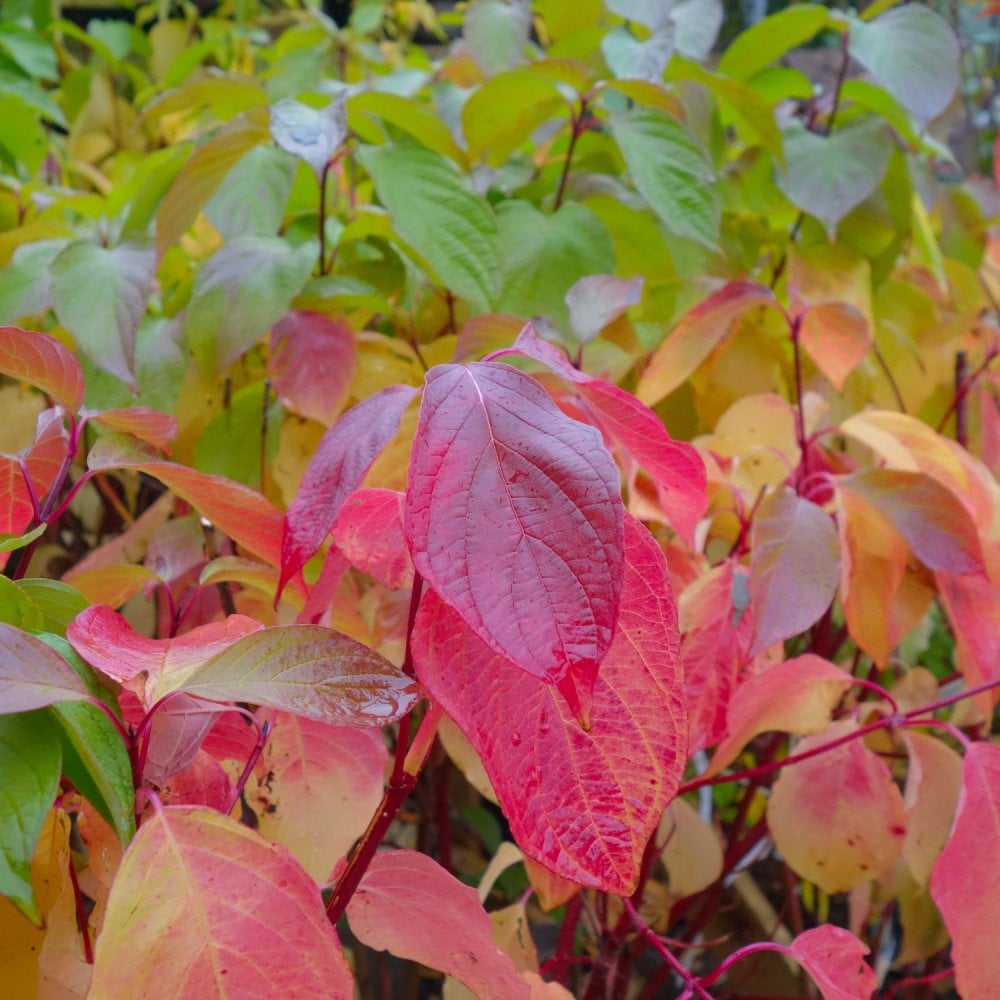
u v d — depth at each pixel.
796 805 0.49
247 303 0.54
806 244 0.78
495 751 0.26
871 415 0.57
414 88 0.82
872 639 0.53
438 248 0.58
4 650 0.25
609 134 0.79
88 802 0.29
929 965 0.78
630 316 0.72
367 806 0.38
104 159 1.20
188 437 0.70
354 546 0.32
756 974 0.84
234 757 0.36
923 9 0.72
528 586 0.23
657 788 0.26
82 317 0.54
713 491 0.58
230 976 0.24
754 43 0.78
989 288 0.94
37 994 0.28
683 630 0.47
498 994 0.32
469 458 0.24
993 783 0.41
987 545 0.54
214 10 1.68
